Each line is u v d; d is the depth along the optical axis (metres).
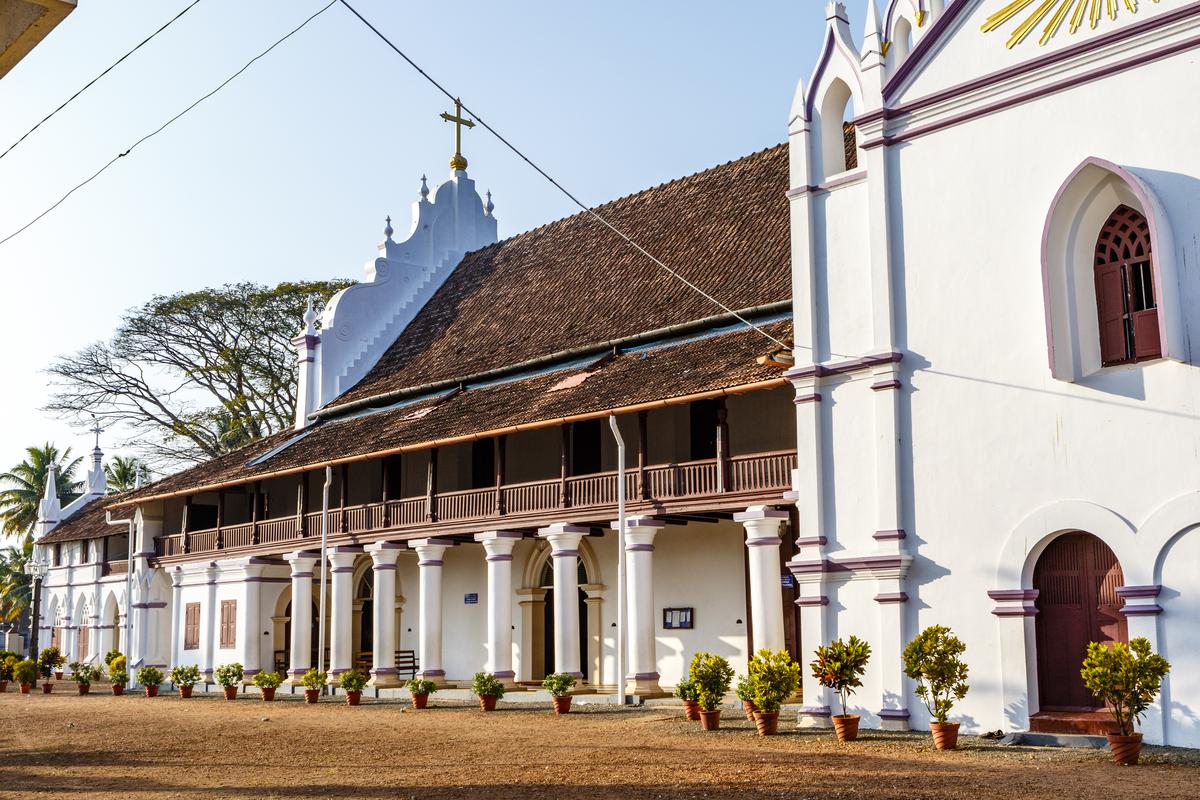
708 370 25.45
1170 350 16.17
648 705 25.59
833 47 21.42
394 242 43.69
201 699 35.44
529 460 33.12
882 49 20.38
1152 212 16.36
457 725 22.92
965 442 18.62
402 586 38.44
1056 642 17.69
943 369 19.02
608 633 31.22
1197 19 16.58
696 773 14.43
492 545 29.97
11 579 78.25
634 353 30.34
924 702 18.58
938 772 14.08
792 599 26.86
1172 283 16.33
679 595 29.55
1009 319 18.31
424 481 36.34
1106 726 16.56
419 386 37.09
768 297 27.53
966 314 18.83
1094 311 17.66
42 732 23.58
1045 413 17.75
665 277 32.34
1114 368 17.19
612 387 27.72
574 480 28.06
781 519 24.06
